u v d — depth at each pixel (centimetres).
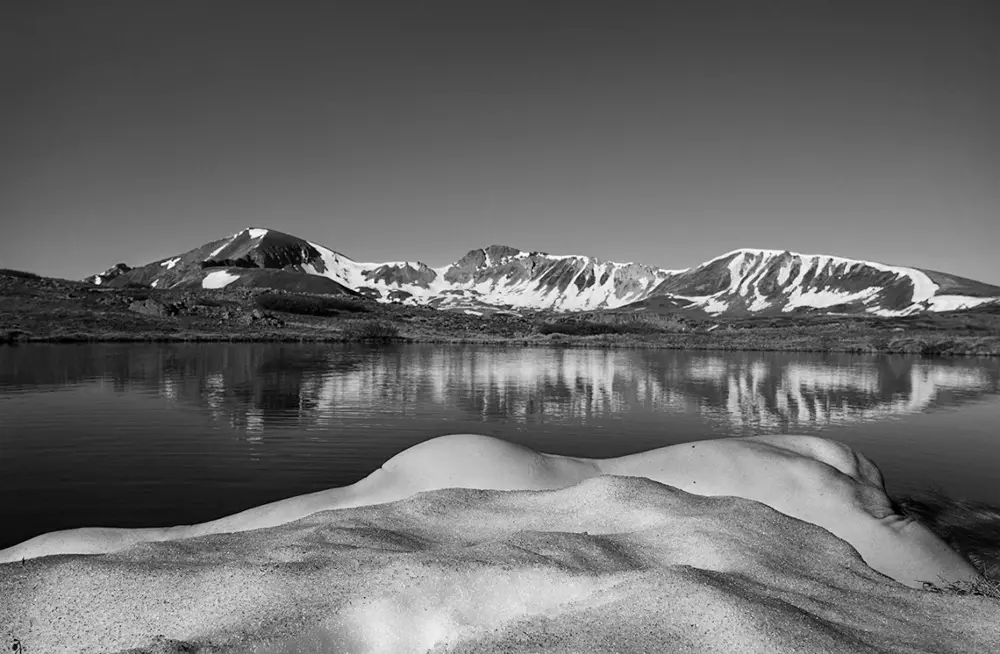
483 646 320
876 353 6844
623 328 10456
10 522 1072
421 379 3362
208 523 758
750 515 580
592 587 396
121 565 439
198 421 1998
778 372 4203
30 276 9631
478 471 814
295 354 4938
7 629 366
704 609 343
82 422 1972
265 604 376
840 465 938
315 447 1647
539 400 2642
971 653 338
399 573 404
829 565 490
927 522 1088
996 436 1973
